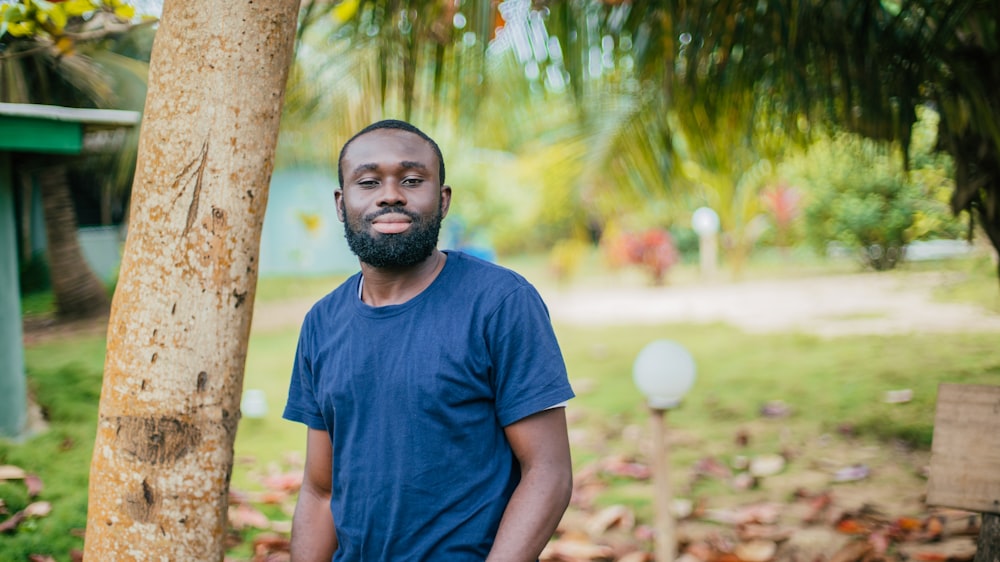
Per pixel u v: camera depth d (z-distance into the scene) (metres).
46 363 5.65
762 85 3.91
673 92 3.76
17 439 3.96
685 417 5.19
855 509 3.48
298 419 1.78
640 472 4.11
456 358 1.54
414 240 1.57
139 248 1.58
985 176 3.12
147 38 3.14
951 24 2.87
